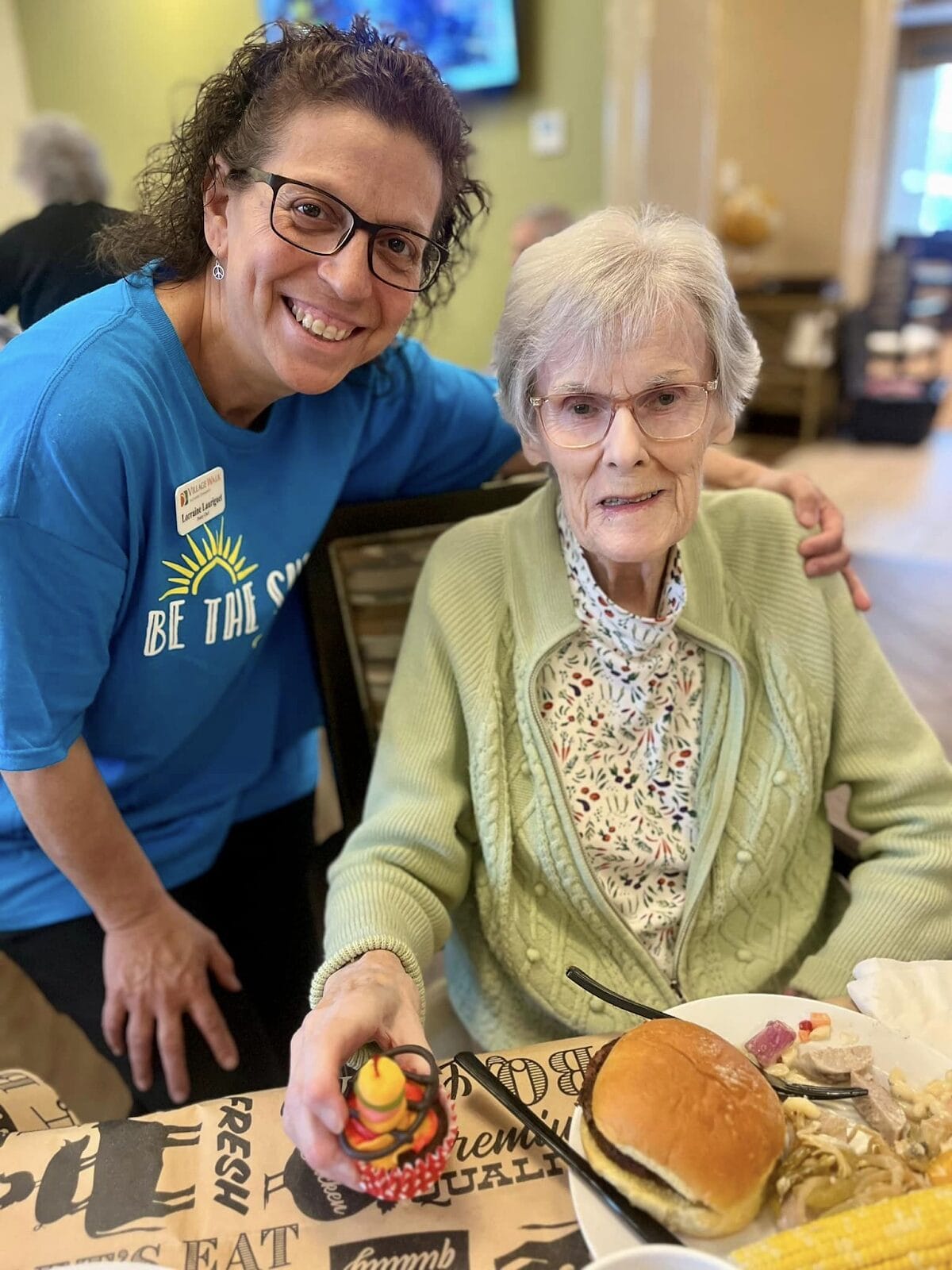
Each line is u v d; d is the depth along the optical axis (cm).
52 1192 58
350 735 116
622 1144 55
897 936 87
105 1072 154
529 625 91
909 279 611
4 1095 69
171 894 122
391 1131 55
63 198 187
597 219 80
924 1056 66
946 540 358
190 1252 54
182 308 93
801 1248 51
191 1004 108
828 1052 65
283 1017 121
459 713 94
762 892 93
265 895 134
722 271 79
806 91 496
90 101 354
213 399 98
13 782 93
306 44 81
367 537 115
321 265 82
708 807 89
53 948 113
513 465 143
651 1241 53
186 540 95
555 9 285
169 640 99
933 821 89
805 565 93
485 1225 56
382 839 88
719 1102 56
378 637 117
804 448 511
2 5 342
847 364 515
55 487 82
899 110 880
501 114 309
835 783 96
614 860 90
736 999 71
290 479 104
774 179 523
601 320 75
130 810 117
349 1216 56
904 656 264
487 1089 64
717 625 89
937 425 566
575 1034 93
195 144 87
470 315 343
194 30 323
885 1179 56
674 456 79
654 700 90
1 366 86
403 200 82
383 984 69
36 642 86
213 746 120
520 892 92
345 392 109
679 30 297
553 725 90
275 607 108
